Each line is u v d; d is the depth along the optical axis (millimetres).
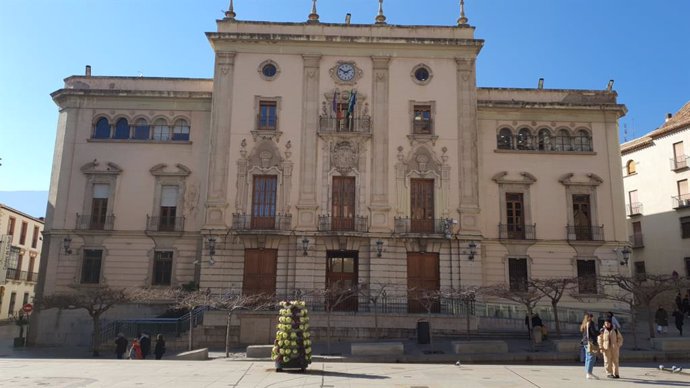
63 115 32375
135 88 33062
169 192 31625
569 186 32281
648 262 42188
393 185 30156
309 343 16172
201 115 32438
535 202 32062
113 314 29438
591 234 31766
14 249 45844
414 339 24938
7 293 45219
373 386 13203
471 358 19297
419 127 31234
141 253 30641
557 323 24188
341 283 29078
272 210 29906
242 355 21438
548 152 32656
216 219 29453
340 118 31000
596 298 30672
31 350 26875
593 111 33312
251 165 30250
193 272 30453
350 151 30469
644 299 23109
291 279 28781
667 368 17203
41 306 27672
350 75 31469
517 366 17875
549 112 33344
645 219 42906
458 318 25406
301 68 31469
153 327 25344
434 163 30531
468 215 29875
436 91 31453
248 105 30938
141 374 14602
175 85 33188
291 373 15406
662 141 42062
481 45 31719
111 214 31000
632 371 16641
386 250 29188
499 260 31219
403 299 28500
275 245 29250
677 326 26188
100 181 31547
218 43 31500
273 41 31484
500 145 32938
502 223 31594
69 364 17031
